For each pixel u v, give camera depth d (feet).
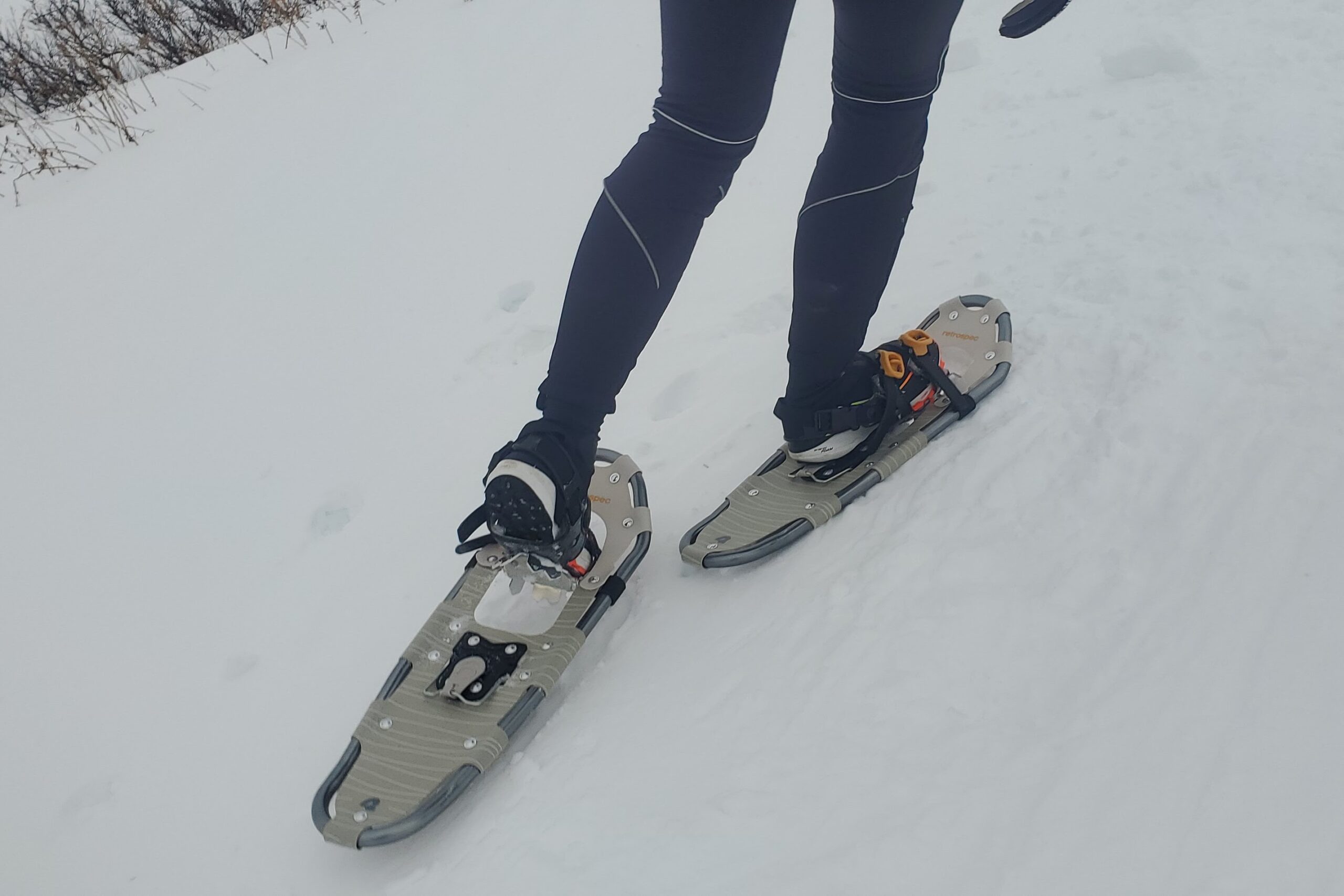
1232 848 2.97
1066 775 3.38
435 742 4.52
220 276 10.10
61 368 9.30
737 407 6.54
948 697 3.83
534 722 4.76
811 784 3.66
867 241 4.73
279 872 4.41
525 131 11.12
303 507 6.91
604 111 11.06
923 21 4.07
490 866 3.88
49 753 5.43
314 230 10.42
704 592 5.11
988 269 6.83
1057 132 8.40
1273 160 6.82
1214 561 4.06
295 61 15.25
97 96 16.16
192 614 6.23
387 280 9.32
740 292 7.93
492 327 8.28
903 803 3.47
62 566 6.93
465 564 5.92
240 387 8.40
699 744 4.04
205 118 14.08
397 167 11.11
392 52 14.07
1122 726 3.49
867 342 6.49
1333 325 5.13
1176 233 6.40
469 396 7.57
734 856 3.47
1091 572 4.20
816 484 5.40
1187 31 9.30
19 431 8.54
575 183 9.98
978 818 3.32
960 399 5.45
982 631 4.07
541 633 5.03
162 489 7.46
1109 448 4.82
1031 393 5.47
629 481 5.56
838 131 4.58
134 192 12.42
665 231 4.32
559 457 4.32
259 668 5.65
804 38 11.71
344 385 8.08
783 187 9.22
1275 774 3.16
